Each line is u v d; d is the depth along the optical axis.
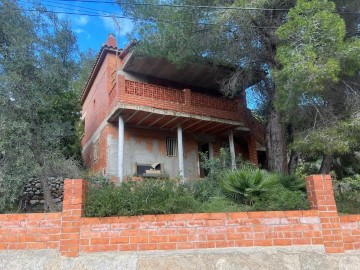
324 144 6.98
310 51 6.38
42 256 4.39
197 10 9.30
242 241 4.64
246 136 15.87
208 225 4.69
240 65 10.65
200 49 10.00
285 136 11.19
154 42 9.97
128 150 13.11
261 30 9.18
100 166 13.48
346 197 8.95
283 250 4.64
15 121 8.12
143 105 11.55
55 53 10.01
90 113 17.14
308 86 6.57
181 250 4.53
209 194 6.67
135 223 4.62
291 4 8.85
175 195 5.25
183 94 12.73
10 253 4.43
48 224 4.58
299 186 6.91
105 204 4.80
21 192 8.98
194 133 15.00
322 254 4.64
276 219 4.80
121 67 13.72
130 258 4.41
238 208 5.61
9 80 8.30
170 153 14.21
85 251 4.44
